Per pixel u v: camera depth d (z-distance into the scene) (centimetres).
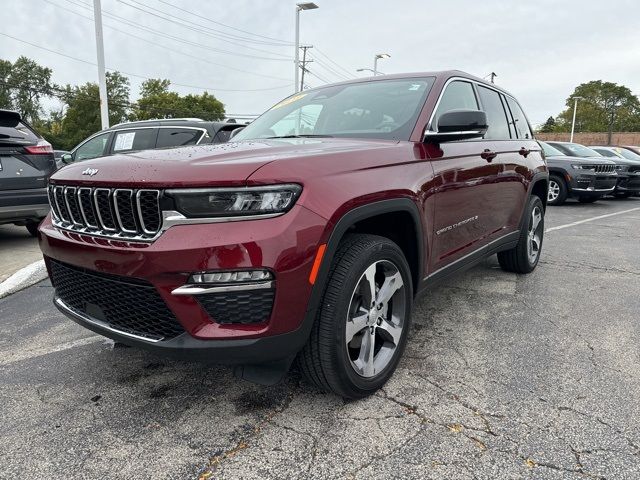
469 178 324
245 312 199
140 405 244
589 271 502
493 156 367
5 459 204
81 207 225
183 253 192
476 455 203
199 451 208
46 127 8150
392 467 197
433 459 201
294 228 198
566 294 421
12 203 555
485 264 528
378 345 263
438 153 294
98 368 285
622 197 1453
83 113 7175
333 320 219
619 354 300
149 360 294
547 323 352
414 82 335
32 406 244
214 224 194
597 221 909
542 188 493
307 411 237
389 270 255
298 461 201
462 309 381
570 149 1238
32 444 213
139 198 201
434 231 288
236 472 195
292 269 198
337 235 212
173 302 197
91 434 221
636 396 249
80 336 333
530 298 409
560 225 850
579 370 278
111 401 248
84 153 813
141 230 204
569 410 236
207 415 235
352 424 226
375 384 248
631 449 206
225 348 198
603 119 8400
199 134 730
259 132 353
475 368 281
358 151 243
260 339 200
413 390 256
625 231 778
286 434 219
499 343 316
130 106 6744
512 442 211
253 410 238
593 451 205
